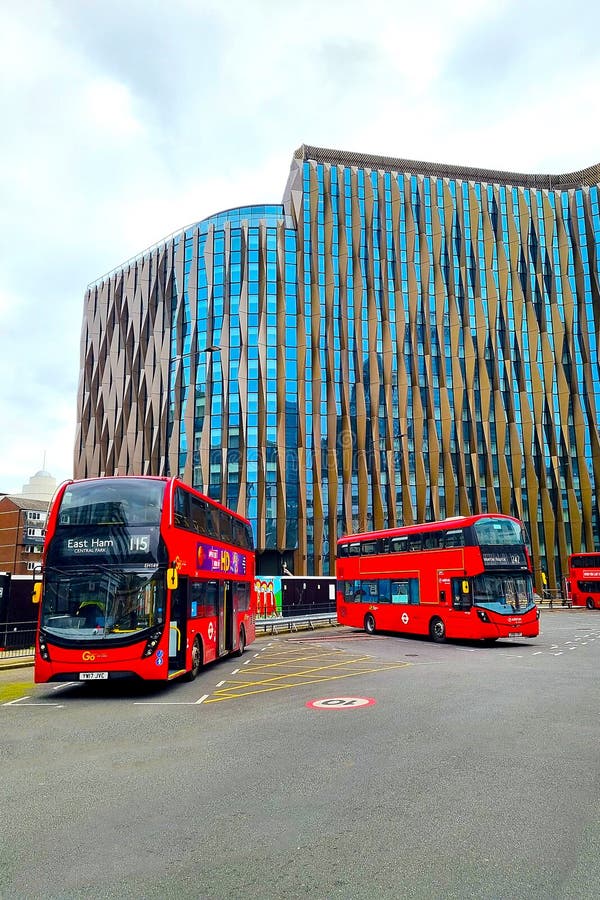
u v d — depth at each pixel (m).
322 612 39.66
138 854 4.73
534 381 60.56
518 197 64.19
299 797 6.01
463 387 59.88
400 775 6.69
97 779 6.86
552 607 50.94
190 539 14.80
